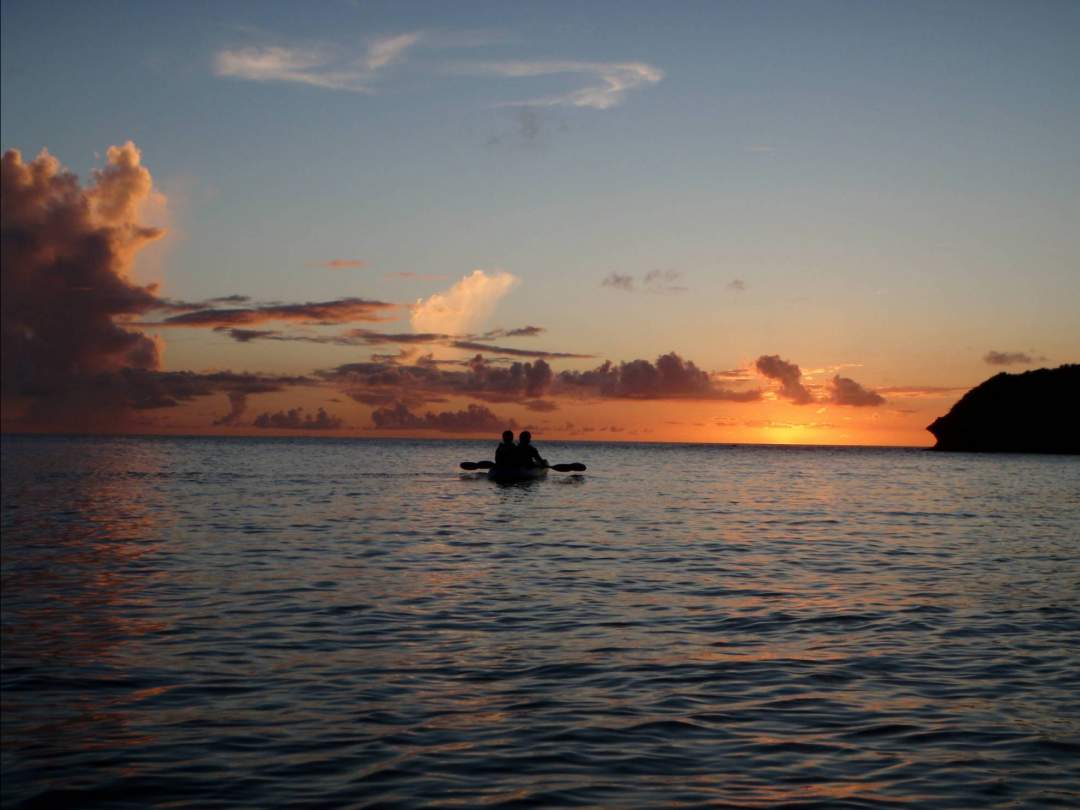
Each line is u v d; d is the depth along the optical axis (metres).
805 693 9.57
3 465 70.06
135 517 28.42
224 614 13.59
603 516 29.52
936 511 33.09
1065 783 7.12
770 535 24.48
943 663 10.80
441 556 19.89
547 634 12.29
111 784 7.16
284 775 7.32
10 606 14.23
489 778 7.24
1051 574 17.78
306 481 48.16
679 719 8.70
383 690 9.66
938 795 6.90
